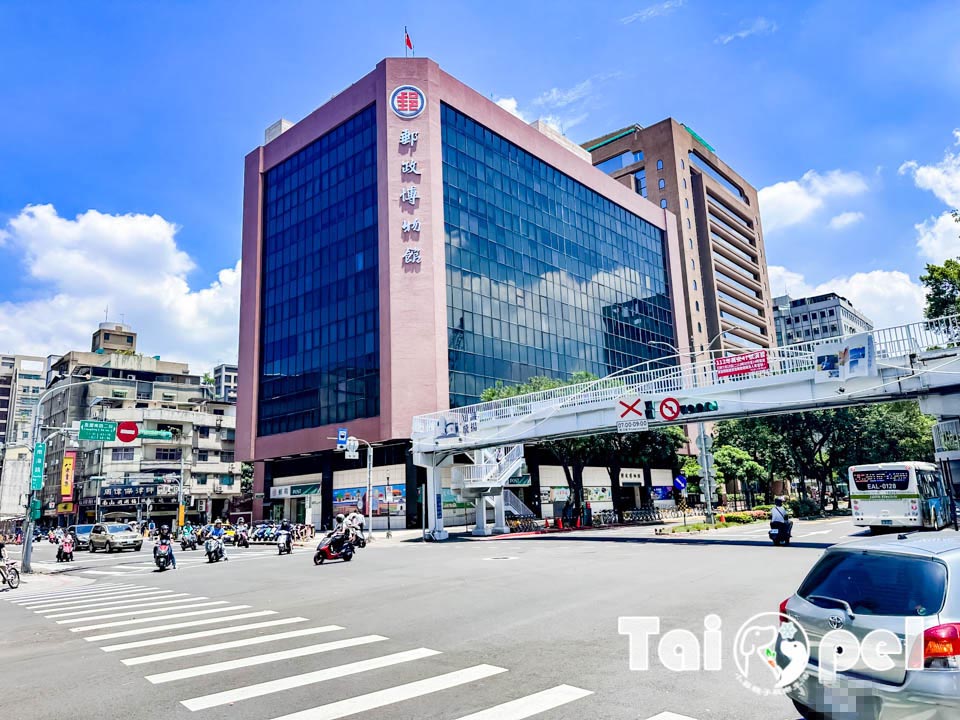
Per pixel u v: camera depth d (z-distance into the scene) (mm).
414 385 47219
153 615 11930
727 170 100125
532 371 57500
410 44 56750
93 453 69062
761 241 106625
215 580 18453
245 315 61906
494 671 7008
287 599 13430
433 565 20172
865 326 150250
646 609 10578
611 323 69250
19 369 125375
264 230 63094
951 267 33312
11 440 102125
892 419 54781
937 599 4387
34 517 26828
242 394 60438
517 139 61688
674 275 80250
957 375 19781
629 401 27906
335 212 55750
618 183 75438
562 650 7918
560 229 65250
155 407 79000
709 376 26062
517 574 16516
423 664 7387
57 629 10945
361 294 51656
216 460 73812
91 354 83438
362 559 23984
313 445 53156
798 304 141125
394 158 50906
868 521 29469
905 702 4215
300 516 56188
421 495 46219
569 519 45688
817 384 23016
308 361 55406
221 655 8117
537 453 54281
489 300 54812
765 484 72562
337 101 57031
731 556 19609
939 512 30406
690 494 69812
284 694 6312
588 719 5426
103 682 7031
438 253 50000
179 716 5773
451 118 55125
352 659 7699
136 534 40125
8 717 5945
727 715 5488
